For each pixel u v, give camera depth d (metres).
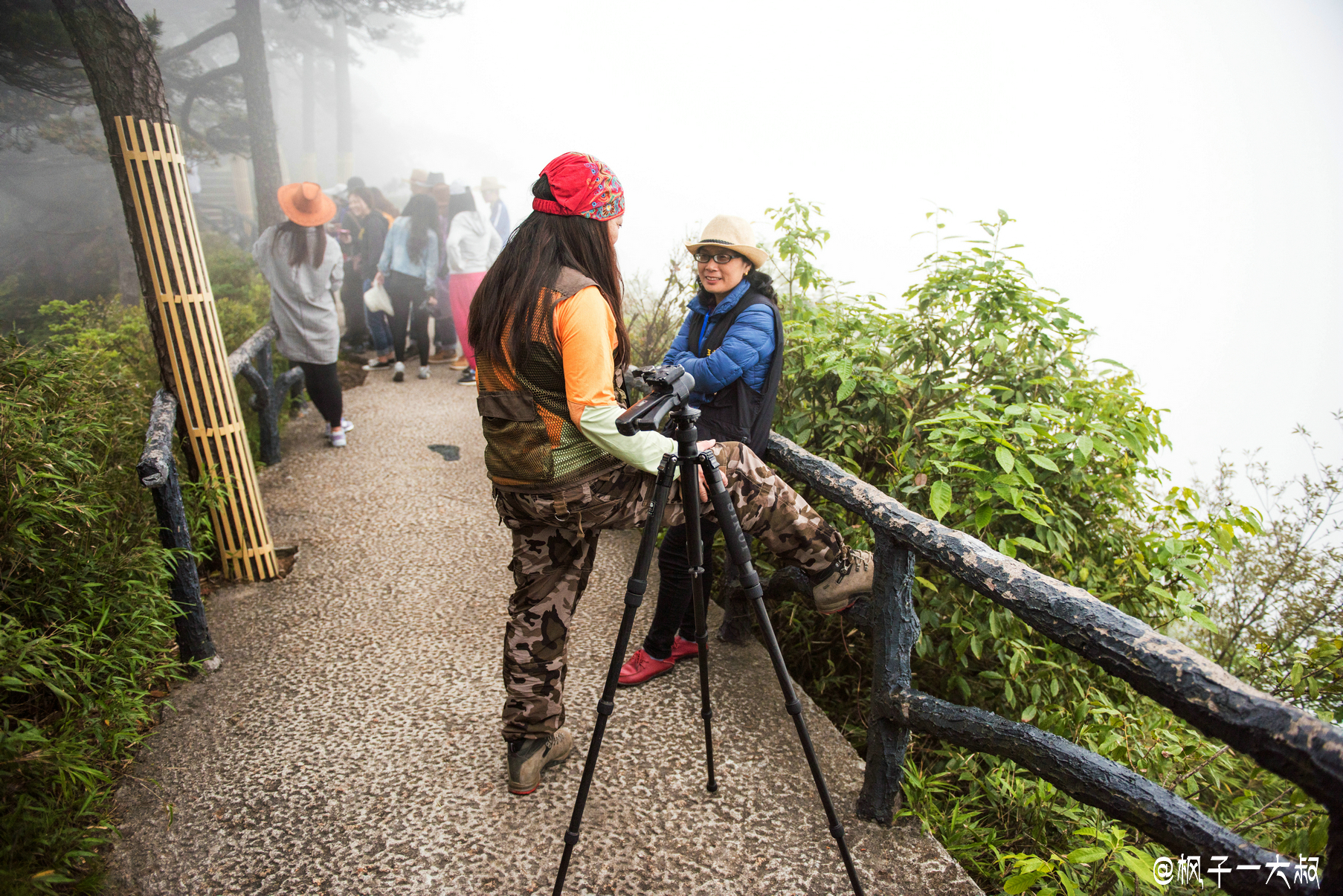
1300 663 2.37
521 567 1.74
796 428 3.04
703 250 2.31
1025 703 2.54
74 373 2.81
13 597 1.96
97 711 1.90
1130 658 1.11
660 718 2.21
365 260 7.34
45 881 1.49
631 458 1.43
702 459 1.46
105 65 2.61
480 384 1.59
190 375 2.91
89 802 1.71
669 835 1.78
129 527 2.47
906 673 1.72
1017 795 2.02
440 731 2.17
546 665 1.79
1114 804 1.27
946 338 2.86
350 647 2.66
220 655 2.61
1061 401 2.74
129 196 2.75
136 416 3.52
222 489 3.01
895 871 1.70
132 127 2.67
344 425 5.33
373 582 3.19
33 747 1.63
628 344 1.63
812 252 3.59
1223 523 2.39
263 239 4.39
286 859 1.71
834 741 2.13
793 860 1.72
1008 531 2.55
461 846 1.74
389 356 7.41
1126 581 2.66
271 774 1.99
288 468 4.60
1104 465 2.72
